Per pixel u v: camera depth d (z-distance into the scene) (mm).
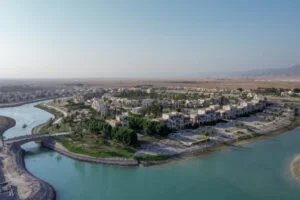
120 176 89312
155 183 83125
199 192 76562
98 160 101688
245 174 88750
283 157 105062
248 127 150625
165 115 151500
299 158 102438
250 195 74312
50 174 92188
